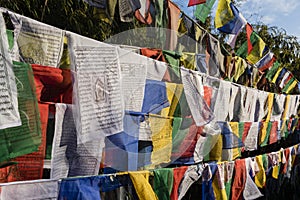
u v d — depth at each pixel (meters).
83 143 1.62
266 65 4.32
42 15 2.15
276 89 5.19
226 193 3.01
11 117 1.27
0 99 1.24
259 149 4.82
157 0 2.36
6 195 1.30
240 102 3.57
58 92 1.59
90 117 1.62
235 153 3.44
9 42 1.38
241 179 3.24
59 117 1.56
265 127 4.31
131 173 1.90
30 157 1.48
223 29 3.19
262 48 3.92
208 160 3.04
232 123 3.36
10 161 1.34
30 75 1.42
